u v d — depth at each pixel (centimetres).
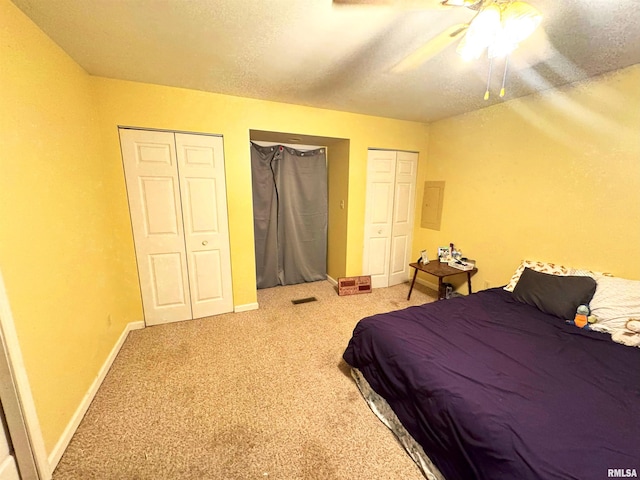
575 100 219
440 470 120
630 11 130
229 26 150
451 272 298
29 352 124
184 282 276
